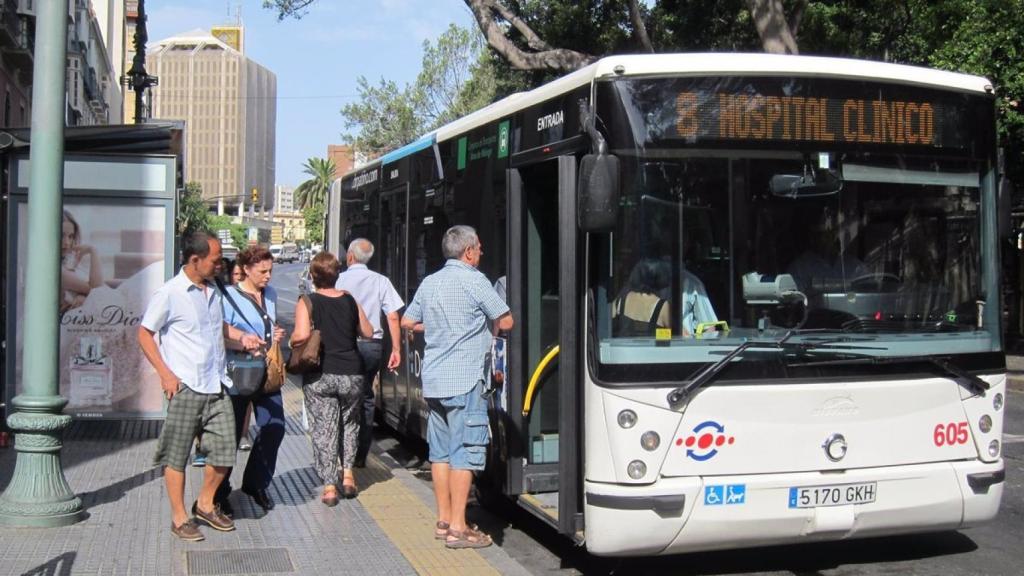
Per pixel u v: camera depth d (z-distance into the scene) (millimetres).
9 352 9773
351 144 45844
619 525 5570
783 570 6496
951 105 6234
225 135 167875
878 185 6043
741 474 5676
